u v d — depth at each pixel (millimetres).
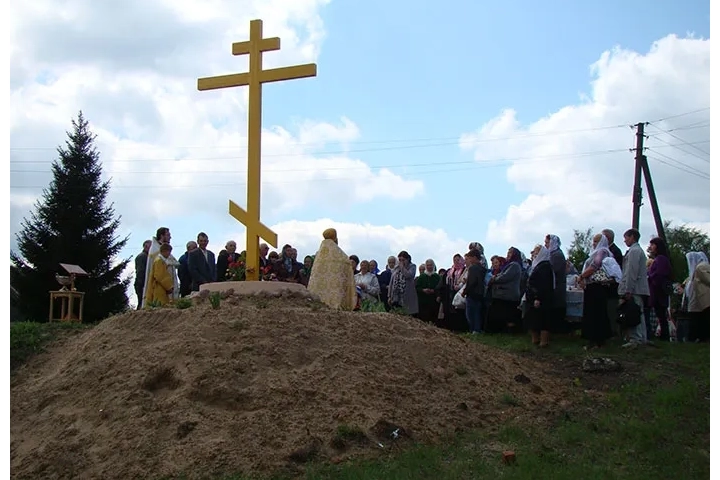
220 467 6984
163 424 7641
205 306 9930
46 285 31438
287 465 7000
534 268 11812
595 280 11492
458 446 7535
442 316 14547
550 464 7082
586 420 8336
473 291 13219
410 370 9047
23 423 8430
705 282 11969
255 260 11281
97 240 32625
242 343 8805
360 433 7473
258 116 11469
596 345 11430
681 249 44188
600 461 7250
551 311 11828
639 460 7273
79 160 34062
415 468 6898
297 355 8789
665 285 12633
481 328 13547
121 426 7738
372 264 15211
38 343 11445
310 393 8141
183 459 7117
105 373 8820
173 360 8625
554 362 10836
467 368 9469
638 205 29766
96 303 31766
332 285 11445
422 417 8109
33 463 7516
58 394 8773
